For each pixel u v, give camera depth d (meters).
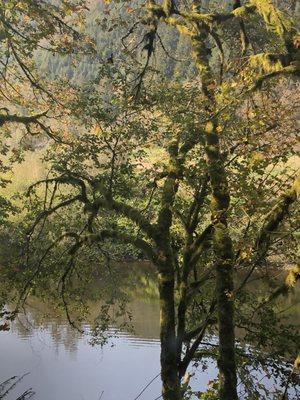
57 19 12.77
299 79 9.14
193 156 12.01
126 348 25.17
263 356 11.84
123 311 14.11
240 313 12.28
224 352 10.03
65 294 13.72
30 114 15.06
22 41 12.94
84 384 20.75
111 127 11.98
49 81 14.40
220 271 10.11
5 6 11.82
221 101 9.21
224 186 10.13
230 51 12.82
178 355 11.26
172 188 11.48
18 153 14.84
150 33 11.38
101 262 13.94
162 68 13.32
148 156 12.51
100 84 11.89
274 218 9.14
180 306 11.61
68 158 12.53
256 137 10.29
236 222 10.24
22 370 22.47
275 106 10.40
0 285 12.71
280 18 8.90
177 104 11.41
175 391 10.67
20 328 27.22
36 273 12.16
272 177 9.86
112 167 11.90
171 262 11.13
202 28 11.66
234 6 11.68
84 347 25.41
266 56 8.91
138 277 24.42
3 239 13.47
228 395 9.90
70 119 13.91
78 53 12.96
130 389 20.89
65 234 12.23
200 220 12.66
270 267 10.80
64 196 13.31
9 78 14.85
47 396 19.88
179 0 13.33
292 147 10.20
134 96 11.45
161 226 11.27
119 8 11.72
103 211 13.03
